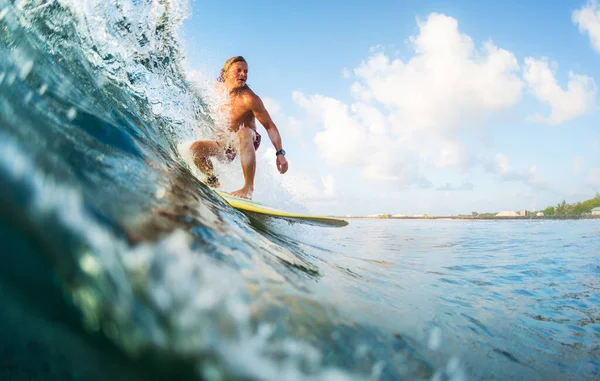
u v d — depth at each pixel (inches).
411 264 109.3
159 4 101.3
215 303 27.5
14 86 41.2
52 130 38.5
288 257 61.7
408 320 48.1
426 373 34.6
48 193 25.0
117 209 31.5
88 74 66.1
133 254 26.2
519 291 85.5
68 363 21.9
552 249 164.6
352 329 36.6
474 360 41.8
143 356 22.1
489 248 166.6
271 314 31.2
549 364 47.3
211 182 156.5
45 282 21.7
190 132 137.0
